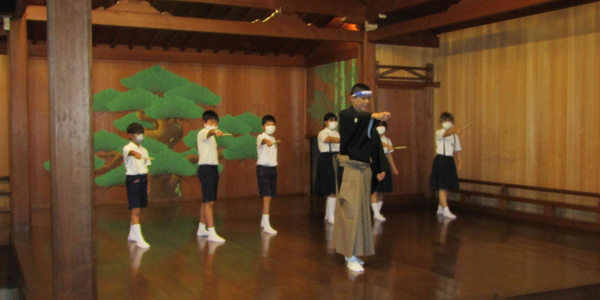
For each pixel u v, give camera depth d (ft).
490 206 23.03
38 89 24.32
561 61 20.12
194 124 27.86
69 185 8.80
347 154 13.03
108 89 25.81
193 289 11.51
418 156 26.23
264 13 25.50
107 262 14.06
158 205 25.84
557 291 11.63
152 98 26.73
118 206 25.35
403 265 13.58
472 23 23.89
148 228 19.35
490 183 22.81
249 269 13.24
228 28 20.63
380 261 14.02
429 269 13.16
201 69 27.78
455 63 25.31
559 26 20.17
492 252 15.06
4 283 18.25
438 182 21.63
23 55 19.06
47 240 17.33
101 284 11.93
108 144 25.86
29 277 12.65
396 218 21.22
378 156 13.20
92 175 8.96
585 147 19.27
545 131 20.86
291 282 12.04
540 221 20.43
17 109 18.98
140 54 26.25
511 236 17.46
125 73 26.22
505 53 22.57
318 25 26.94
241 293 11.19
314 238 17.25
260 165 18.35
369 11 23.15
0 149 23.61
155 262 14.07
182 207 25.11
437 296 10.91
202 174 16.81
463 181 24.16
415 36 25.50
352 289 11.44
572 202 19.79
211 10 25.63
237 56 28.27
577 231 18.42
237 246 16.03
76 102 8.79
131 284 11.92
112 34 24.90
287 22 21.74
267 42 27.86
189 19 19.97
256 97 29.07
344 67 25.50
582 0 19.03
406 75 25.72
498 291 11.25
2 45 23.02
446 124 21.27
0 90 23.48
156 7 24.81
